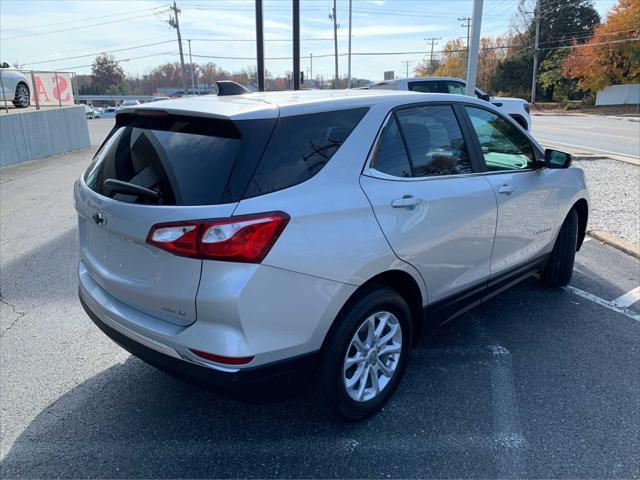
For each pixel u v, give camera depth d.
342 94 3.12
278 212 2.34
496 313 4.36
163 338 2.43
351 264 2.57
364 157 2.79
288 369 2.47
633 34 46.66
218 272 2.26
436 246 3.09
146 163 2.64
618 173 10.78
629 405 3.07
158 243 2.33
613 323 4.16
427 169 3.15
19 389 3.28
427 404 3.09
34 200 9.41
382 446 2.73
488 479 2.49
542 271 4.68
